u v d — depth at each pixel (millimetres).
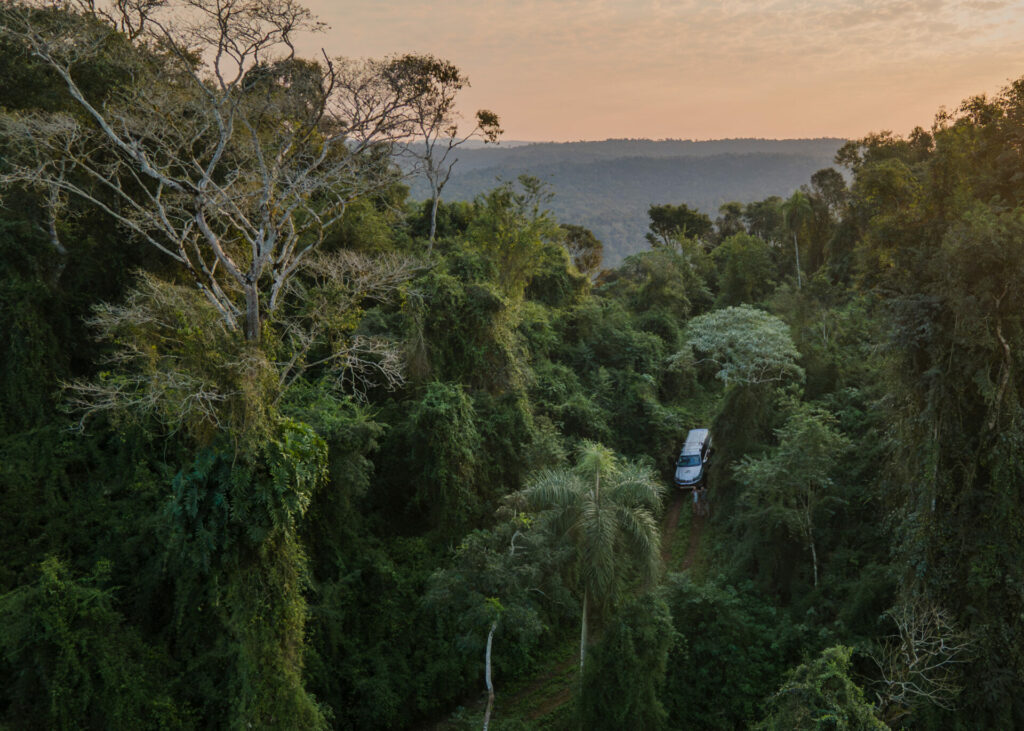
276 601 15789
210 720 15555
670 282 52438
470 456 24203
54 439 19094
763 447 27734
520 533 18312
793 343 32312
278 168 19719
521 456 27297
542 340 36688
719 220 93688
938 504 17297
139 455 19344
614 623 16828
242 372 14914
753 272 56344
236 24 18109
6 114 19422
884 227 18594
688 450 33531
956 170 17922
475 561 18109
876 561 21328
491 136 35688
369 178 25000
